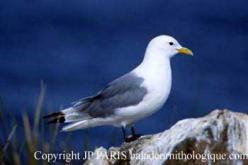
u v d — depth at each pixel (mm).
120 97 12875
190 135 10102
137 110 12828
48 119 12742
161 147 10297
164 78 12906
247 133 10203
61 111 12898
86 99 13227
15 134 10531
